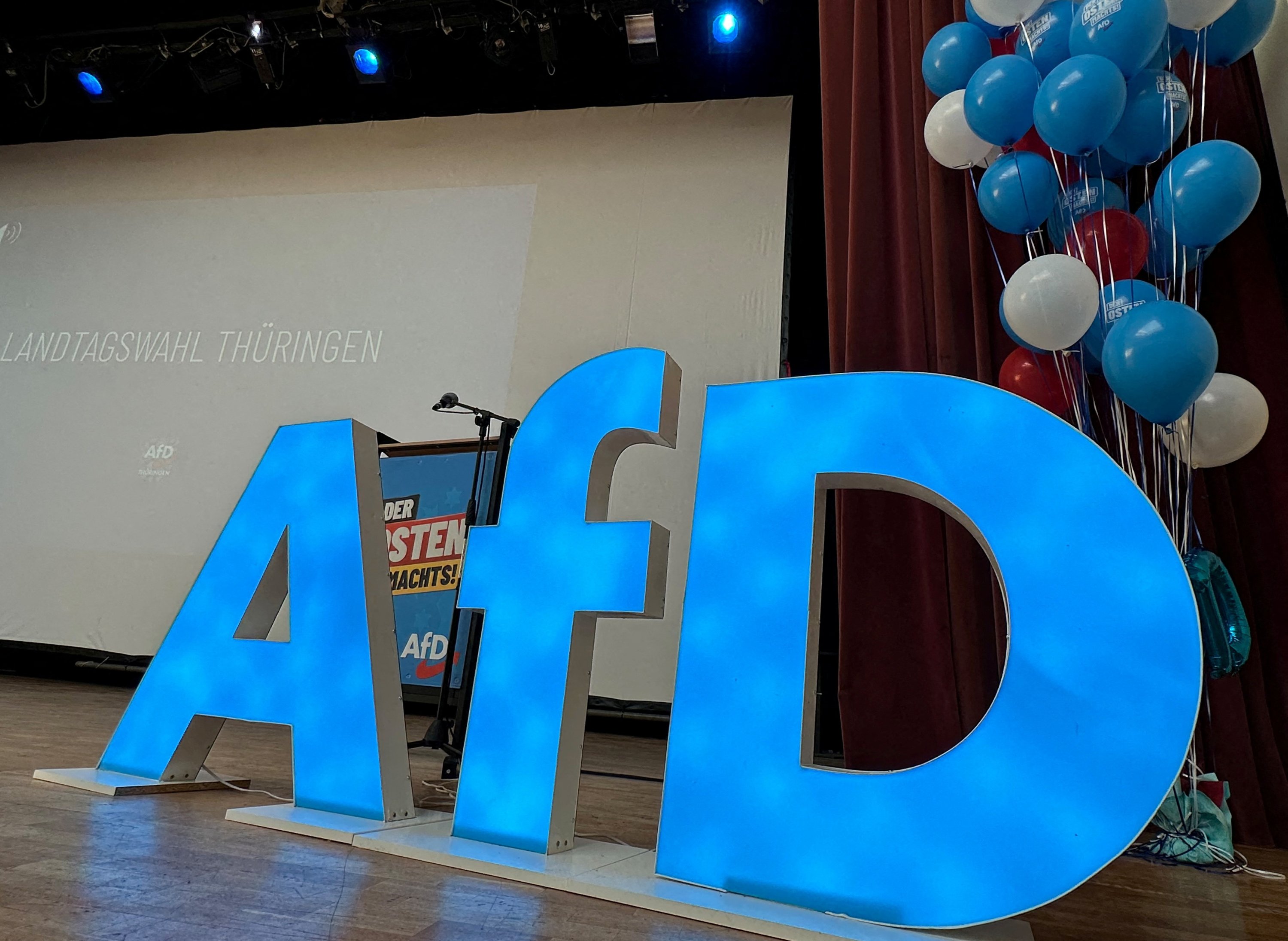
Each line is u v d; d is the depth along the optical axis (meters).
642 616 1.31
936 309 2.42
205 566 1.70
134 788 1.56
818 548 1.27
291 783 1.89
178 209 4.70
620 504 3.66
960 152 2.22
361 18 4.05
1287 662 2.07
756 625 1.24
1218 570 1.84
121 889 1.02
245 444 4.16
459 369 4.07
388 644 1.53
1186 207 1.80
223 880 1.09
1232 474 2.20
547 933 0.98
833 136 2.72
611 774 2.49
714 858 1.19
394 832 1.36
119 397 4.38
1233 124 2.34
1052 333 1.79
